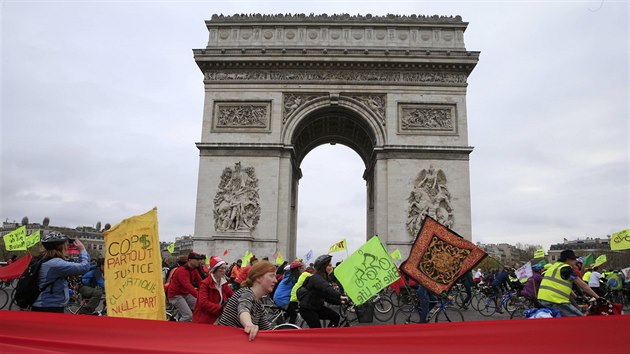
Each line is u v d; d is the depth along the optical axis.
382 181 75.06
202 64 78.50
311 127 87.44
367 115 77.38
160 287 16.05
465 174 74.25
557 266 20.89
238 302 11.55
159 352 10.76
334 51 77.38
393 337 10.93
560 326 10.82
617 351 10.58
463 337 10.88
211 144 75.38
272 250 71.81
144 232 16.44
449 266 20.83
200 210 73.31
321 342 10.86
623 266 193.75
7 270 33.81
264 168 74.81
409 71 78.31
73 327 11.09
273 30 80.69
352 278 23.31
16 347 10.80
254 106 77.75
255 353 10.70
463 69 77.62
